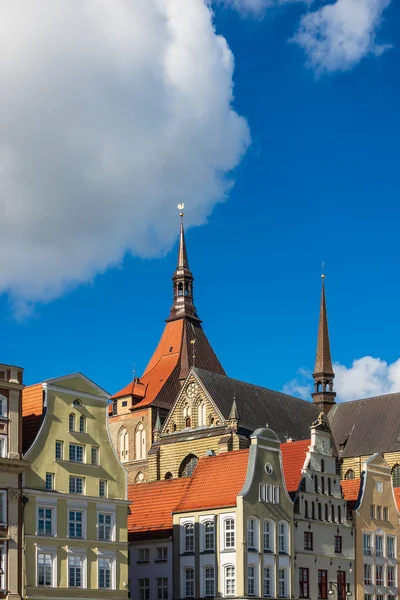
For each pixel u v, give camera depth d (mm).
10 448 82312
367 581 112875
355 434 178000
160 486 109438
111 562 89562
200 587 97188
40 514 84375
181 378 196625
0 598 79250
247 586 94812
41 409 87312
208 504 99000
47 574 83875
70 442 88500
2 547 80438
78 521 87562
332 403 194375
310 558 104875
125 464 187250
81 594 85875
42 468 85250
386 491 119750
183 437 162250
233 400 164250
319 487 109125
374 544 115188
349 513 113562
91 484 89375
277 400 178500
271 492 100812
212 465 104625
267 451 101750
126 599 90062
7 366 83625
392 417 176375
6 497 81562
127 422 190625
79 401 90375
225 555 96188
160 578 101250
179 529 100438
